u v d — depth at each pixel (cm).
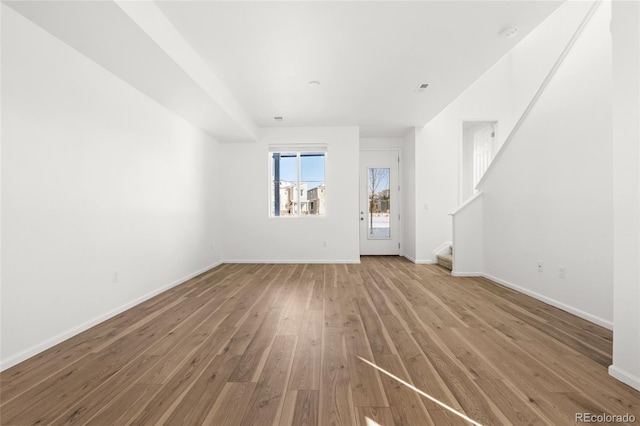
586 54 271
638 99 158
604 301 254
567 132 293
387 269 525
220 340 229
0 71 190
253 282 427
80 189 251
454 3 234
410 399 155
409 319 275
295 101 448
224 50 302
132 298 318
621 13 167
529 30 269
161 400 154
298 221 596
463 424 136
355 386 167
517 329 249
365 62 328
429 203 594
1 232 190
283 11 242
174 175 411
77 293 246
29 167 208
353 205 591
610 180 248
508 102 598
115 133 294
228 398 156
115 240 293
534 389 163
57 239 229
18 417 141
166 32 250
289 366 189
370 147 683
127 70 282
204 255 511
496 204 424
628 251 165
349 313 292
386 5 236
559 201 304
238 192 596
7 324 192
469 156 693
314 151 594
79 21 207
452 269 476
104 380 173
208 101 363
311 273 491
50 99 223
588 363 191
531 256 348
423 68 342
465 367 187
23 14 200
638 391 159
